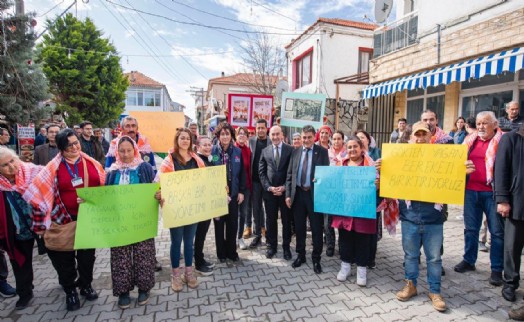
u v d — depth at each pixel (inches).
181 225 131.0
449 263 157.8
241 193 167.2
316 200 143.8
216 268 158.4
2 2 284.8
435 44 288.5
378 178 130.9
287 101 244.7
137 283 121.3
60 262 117.0
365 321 111.2
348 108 481.1
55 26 809.5
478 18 249.0
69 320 113.5
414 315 114.4
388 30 360.5
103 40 863.7
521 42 216.2
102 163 241.3
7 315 117.3
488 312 115.4
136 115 227.3
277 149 170.7
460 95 294.4
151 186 123.0
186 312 118.3
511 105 180.1
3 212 115.4
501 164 117.3
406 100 359.6
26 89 314.8
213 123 718.5
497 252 133.7
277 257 172.9
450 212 250.2
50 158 196.1
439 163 116.8
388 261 166.2
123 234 116.7
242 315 115.9
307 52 581.3
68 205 117.6
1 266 132.4
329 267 159.6
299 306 121.8
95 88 845.8
